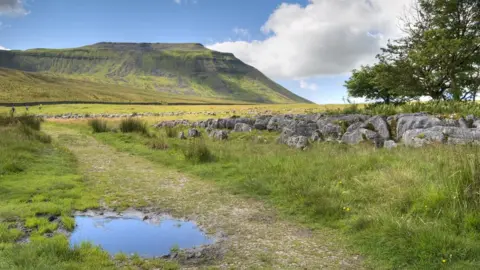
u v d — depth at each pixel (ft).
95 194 29.53
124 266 16.37
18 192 27.94
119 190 31.30
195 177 37.06
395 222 19.39
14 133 56.59
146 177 36.86
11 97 420.36
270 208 26.21
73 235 20.63
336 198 25.61
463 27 83.10
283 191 28.81
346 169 31.14
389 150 38.75
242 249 18.79
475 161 23.00
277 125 68.54
